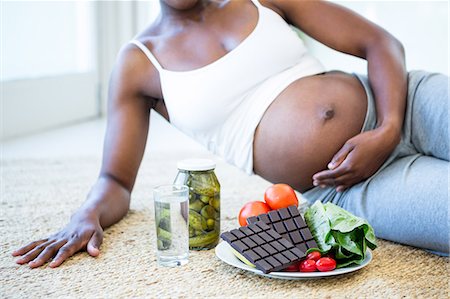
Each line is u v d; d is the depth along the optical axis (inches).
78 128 142.1
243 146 65.8
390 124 62.0
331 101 63.4
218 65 63.8
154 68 67.4
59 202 78.7
